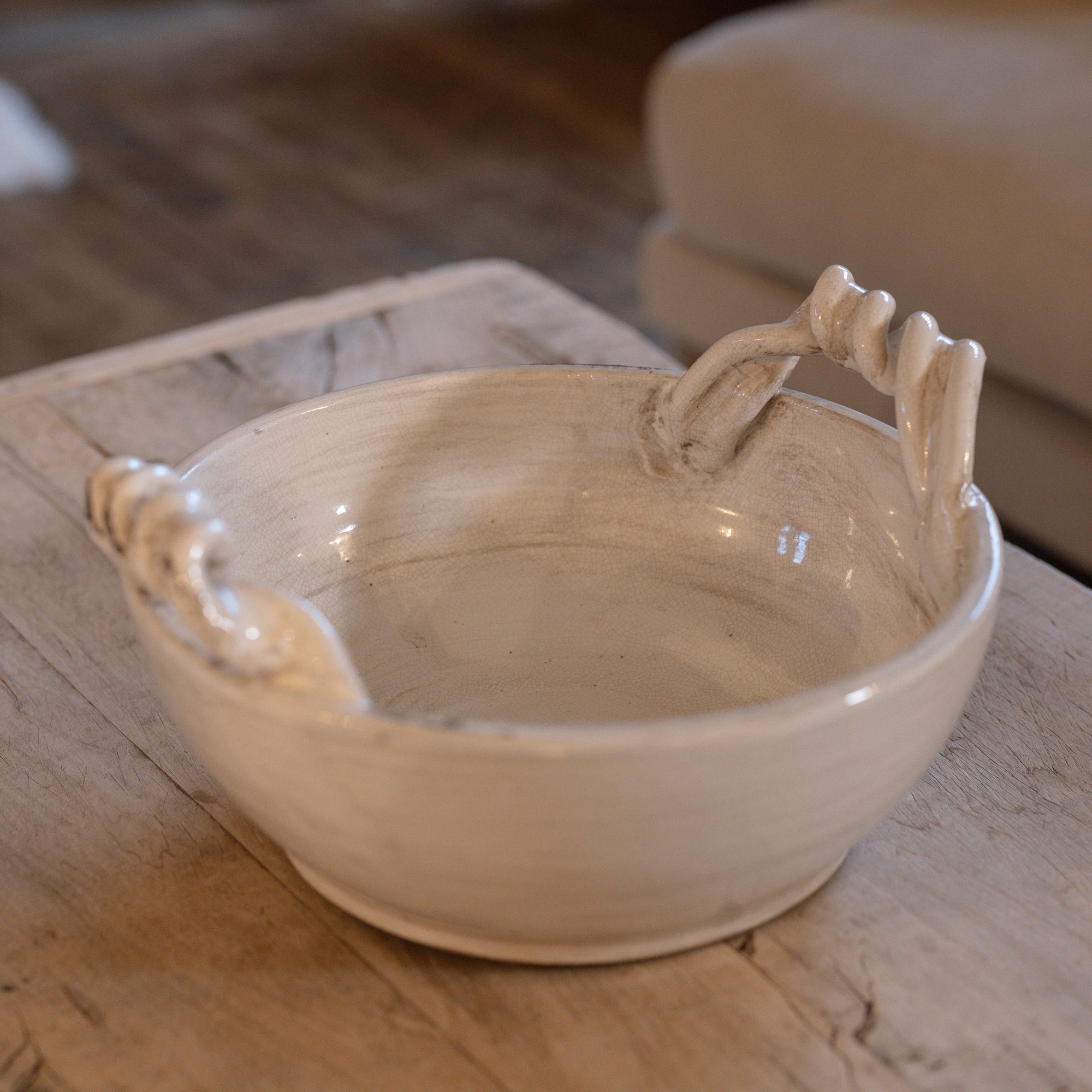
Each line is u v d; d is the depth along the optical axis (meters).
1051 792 0.61
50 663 0.70
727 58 1.61
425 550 0.69
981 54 1.50
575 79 3.22
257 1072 0.48
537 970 0.52
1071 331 1.28
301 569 0.65
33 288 2.35
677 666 0.66
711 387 0.64
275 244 2.49
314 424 0.64
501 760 0.40
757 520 0.67
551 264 2.41
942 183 1.37
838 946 0.53
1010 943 0.53
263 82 3.24
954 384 0.55
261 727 0.43
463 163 2.81
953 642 0.45
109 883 0.57
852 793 0.45
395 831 0.44
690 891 0.45
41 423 0.94
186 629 0.46
